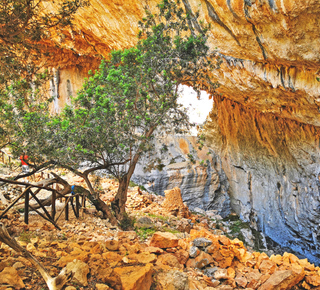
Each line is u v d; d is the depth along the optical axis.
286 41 12.20
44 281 4.46
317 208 21.23
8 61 8.73
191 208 25.19
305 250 22.61
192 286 5.48
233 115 28.03
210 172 26.62
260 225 25.89
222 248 6.96
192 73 11.05
